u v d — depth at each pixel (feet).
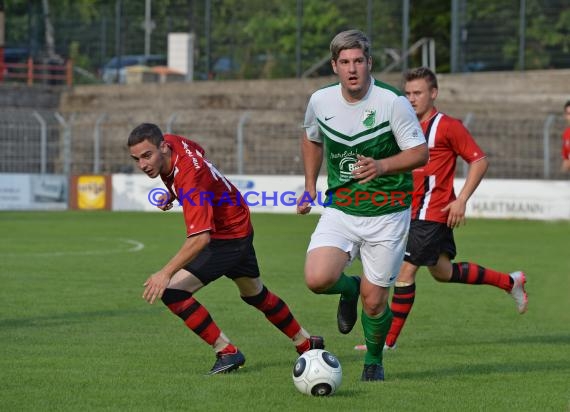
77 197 219.20
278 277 102.22
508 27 251.80
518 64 251.80
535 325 73.77
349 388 51.01
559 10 248.32
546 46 250.16
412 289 63.41
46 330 69.36
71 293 89.15
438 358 60.29
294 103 261.24
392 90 49.39
